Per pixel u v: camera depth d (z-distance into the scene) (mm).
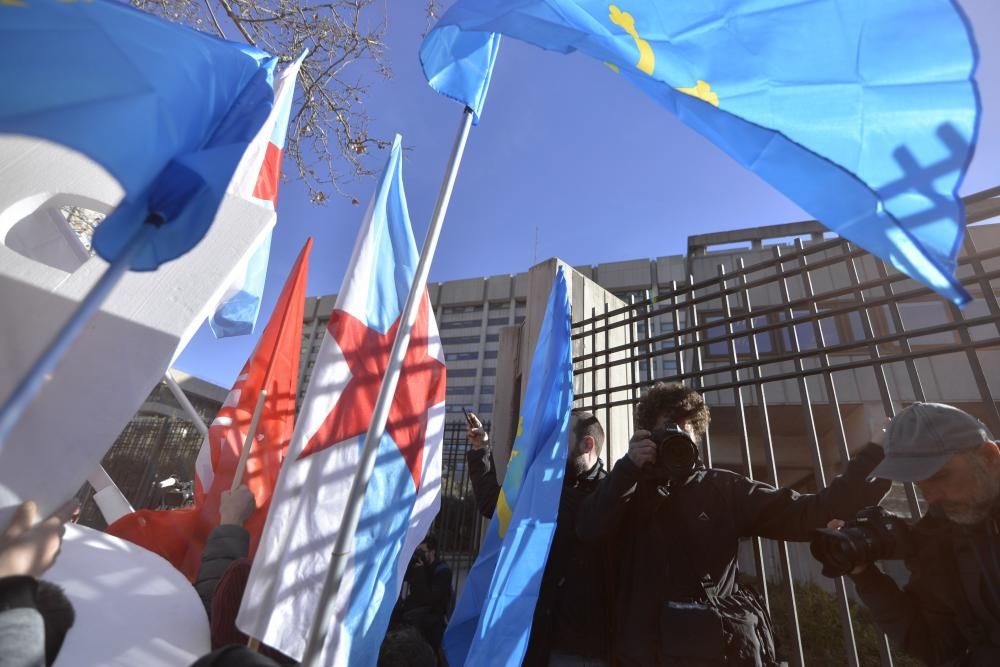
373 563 1578
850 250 2631
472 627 2037
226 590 1423
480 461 2600
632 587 1694
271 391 2320
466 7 1442
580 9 1359
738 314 2934
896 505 5434
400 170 2088
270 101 1095
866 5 1107
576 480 2164
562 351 2232
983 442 1376
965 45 999
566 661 1764
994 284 7031
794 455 9234
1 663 766
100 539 1318
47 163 1290
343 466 1576
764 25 1210
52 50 834
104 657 1144
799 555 6941
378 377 1766
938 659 1422
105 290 847
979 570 1332
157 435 7602
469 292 74938
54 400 1094
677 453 1676
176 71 964
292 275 2518
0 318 1126
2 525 966
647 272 61688
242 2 4426
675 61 1262
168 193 922
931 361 7301
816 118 1096
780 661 1676
